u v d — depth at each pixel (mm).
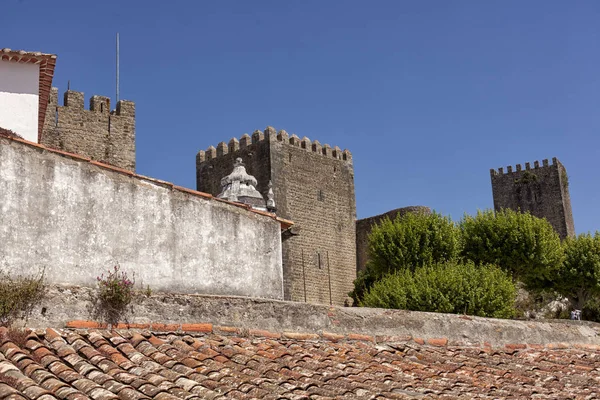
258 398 7727
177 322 10008
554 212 89750
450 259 38750
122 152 55094
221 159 65250
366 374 9680
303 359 10031
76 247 9641
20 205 9180
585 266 48750
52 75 14141
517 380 11102
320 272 63594
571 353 14727
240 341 10305
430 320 13008
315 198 65188
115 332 9281
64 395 7059
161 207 10875
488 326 13820
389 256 39312
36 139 12977
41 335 8578
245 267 11945
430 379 10156
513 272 43312
